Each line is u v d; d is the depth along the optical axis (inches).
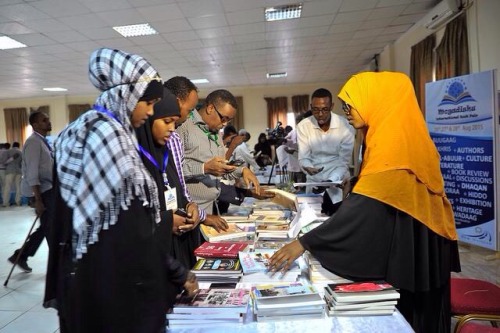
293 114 421.1
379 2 183.9
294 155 153.9
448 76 180.4
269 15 194.1
